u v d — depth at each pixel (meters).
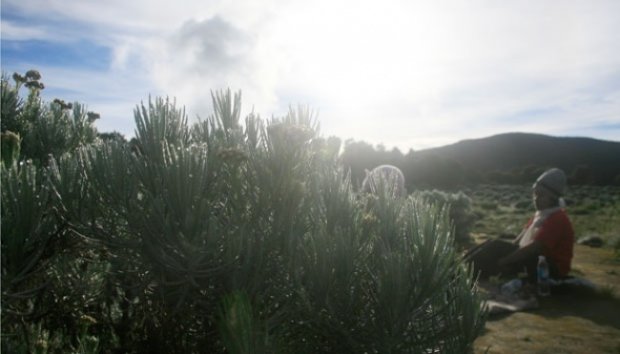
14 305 2.41
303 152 2.40
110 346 2.74
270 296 2.28
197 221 2.05
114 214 2.21
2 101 3.12
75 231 2.24
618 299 6.22
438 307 2.39
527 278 6.83
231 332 1.63
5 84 3.20
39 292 2.37
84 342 2.32
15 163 2.07
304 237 2.30
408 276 2.21
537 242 6.76
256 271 2.15
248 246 2.11
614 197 28.70
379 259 2.31
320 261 2.17
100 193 2.17
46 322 2.55
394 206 2.56
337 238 2.21
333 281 2.20
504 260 6.93
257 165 2.29
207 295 2.29
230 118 2.63
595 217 16.86
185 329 2.55
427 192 12.45
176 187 2.04
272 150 2.29
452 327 2.29
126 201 2.11
